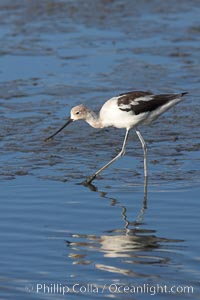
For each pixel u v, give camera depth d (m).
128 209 13.09
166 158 15.20
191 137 16.25
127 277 10.77
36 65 20.53
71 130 16.59
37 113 17.44
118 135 16.44
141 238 11.98
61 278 10.75
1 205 13.18
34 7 24.72
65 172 14.55
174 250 11.55
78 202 13.36
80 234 12.16
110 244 11.77
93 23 23.72
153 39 22.44
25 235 12.09
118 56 21.16
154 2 25.56
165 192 13.71
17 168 14.69
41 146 15.73
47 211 12.98
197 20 23.95
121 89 18.80
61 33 22.89
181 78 19.52
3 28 23.11
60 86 19.09
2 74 19.91
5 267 11.05
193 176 14.34
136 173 14.58
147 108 14.35
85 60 20.89
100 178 14.34
